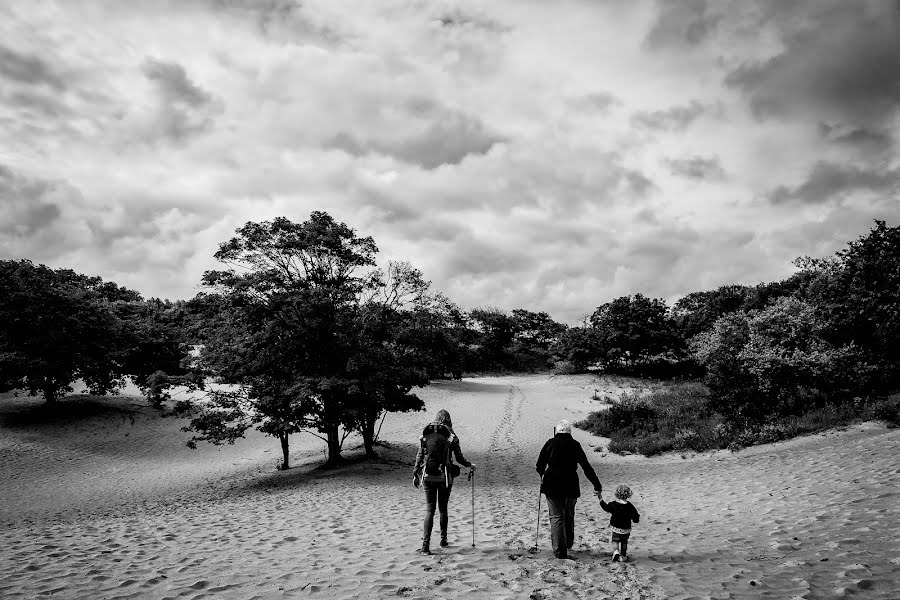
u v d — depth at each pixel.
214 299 18.80
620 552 6.29
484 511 10.52
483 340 80.44
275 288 19.06
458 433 29.20
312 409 18.66
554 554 6.55
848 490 8.70
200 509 13.10
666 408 26.66
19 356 33.09
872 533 6.29
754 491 10.36
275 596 5.21
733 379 20.39
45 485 22.41
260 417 19.23
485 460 20.95
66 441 30.00
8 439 29.53
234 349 18.64
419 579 5.70
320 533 8.42
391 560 6.52
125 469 25.77
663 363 58.06
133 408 37.78
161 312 49.88
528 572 5.83
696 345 50.22
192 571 6.07
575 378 58.09
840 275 22.08
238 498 15.91
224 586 5.50
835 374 18.61
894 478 8.80
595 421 27.52
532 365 84.19
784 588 4.88
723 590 4.96
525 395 47.19
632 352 58.25
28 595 5.11
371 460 21.30
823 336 21.94
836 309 21.39
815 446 14.05
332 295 19.16
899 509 7.10
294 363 18.89
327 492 14.57
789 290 52.78
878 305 19.98
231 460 27.23
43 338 34.41
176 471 25.17
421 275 21.39
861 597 4.54
